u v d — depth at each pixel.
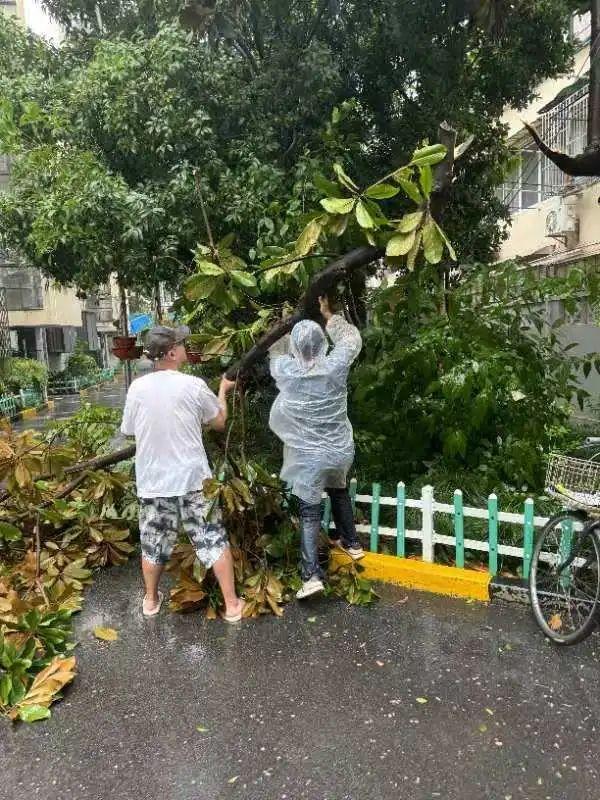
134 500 5.05
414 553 4.34
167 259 6.27
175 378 3.65
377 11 6.38
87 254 6.21
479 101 7.30
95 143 6.55
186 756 2.54
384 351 4.96
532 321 4.96
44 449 4.31
